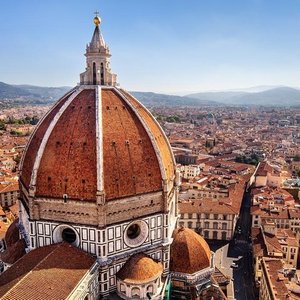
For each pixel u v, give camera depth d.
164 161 105.12
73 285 79.75
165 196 100.44
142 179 97.00
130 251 97.44
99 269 92.31
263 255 155.12
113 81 108.31
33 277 77.94
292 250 167.75
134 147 97.12
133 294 93.69
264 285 135.62
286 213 197.12
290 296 121.69
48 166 93.62
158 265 98.12
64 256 88.19
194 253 109.31
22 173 107.44
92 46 105.56
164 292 100.25
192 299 107.81
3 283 81.88
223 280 135.62
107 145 93.06
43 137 96.06
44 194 93.75
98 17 107.44
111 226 92.75
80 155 92.00
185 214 195.38
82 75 106.44
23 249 102.94
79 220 93.06
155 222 101.19
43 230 95.88
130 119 100.50
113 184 92.31
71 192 91.94
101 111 96.38
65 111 98.94
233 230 197.00
